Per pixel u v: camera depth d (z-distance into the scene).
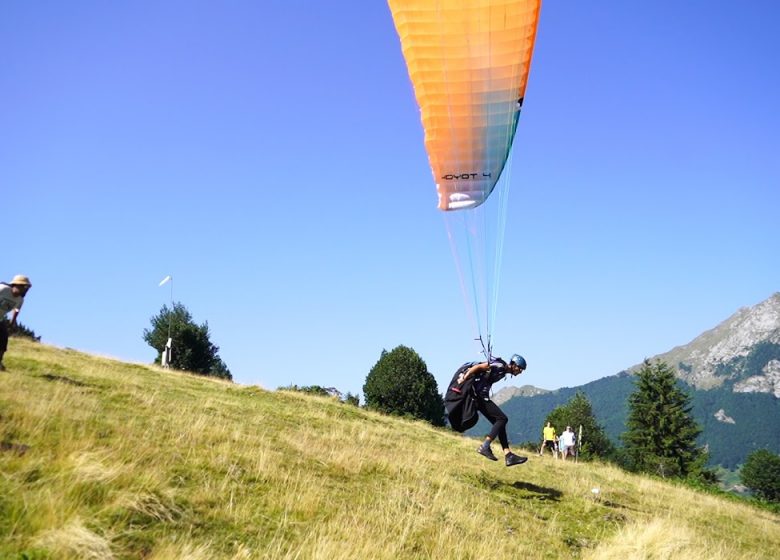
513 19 8.87
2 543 5.37
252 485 8.27
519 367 10.70
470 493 11.12
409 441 16.73
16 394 9.48
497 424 10.73
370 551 7.08
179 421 10.61
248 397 18.84
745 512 19.09
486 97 9.57
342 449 11.89
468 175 10.16
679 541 10.28
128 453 7.93
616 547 9.51
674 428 61.09
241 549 6.26
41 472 6.78
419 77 9.55
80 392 11.44
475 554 7.97
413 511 9.00
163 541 6.11
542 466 17.19
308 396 21.64
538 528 10.02
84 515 6.13
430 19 9.00
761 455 75.12
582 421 60.25
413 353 45.00
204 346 46.50
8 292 11.65
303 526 7.39
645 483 19.36
